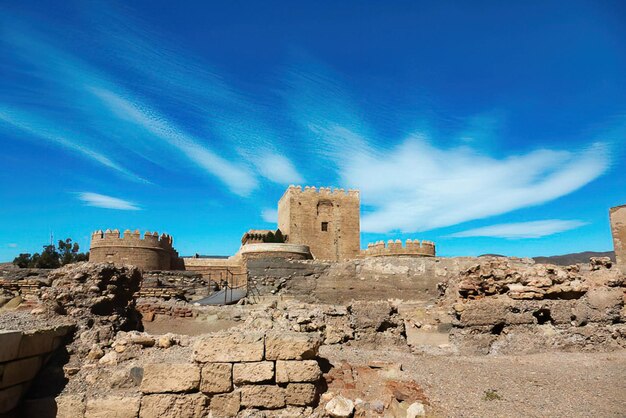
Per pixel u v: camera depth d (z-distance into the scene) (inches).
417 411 304.0
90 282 420.2
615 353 487.2
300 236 2519.7
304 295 850.1
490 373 399.9
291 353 314.3
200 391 305.6
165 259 1840.6
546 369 417.1
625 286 562.9
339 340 489.1
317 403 314.7
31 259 2176.4
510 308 524.4
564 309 528.7
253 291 836.0
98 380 329.4
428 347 507.2
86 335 375.2
